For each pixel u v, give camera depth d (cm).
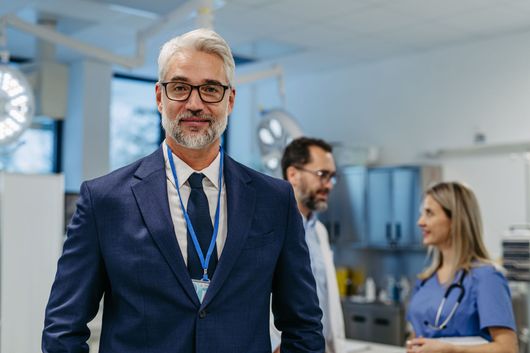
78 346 143
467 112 608
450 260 268
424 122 642
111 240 145
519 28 558
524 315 524
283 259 158
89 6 506
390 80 672
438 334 257
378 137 681
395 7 501
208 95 146
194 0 409
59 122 686
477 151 602
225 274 145
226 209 153
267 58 675
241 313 147
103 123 669
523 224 567
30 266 361
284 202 159
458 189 268
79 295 144
